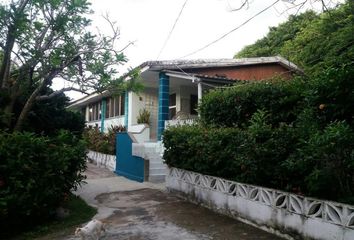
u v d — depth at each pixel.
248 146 6.48
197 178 8.50
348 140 4.57
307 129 5.53
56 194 7.08
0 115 7.71
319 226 5.02
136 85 7.95
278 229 5.80
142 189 10.69
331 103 5.28
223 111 8.95
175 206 8.27
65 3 6.95
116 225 6.72
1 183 6.14
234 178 7.25
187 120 12.66
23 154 6.47
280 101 7.51
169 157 9.89
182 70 14.15
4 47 6.99
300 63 15.88
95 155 18.03
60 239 6.08
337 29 12.80
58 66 7.38
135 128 16.91
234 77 15.52
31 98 7.82
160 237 5.88
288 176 5.90
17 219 6.49
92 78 7.61
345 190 5.01
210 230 6.20
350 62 5.72
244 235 5.86
